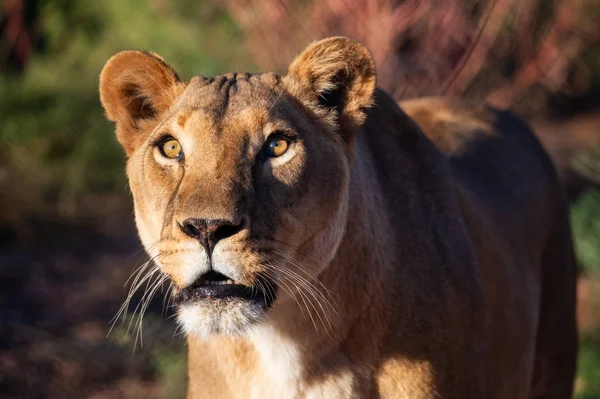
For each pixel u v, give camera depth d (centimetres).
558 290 897
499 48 1433
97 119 1934
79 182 1789
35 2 2162
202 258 577
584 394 1062
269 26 1445
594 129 2144
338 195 629
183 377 1092
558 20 1502
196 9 1994
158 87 673
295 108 641
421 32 1347
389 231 671
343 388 640
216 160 593
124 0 2178
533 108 2172
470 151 851
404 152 725
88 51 2192
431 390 650
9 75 2116
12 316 1306
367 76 656
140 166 642
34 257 1543
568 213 944
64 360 1171
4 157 1873
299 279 617
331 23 1345
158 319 1232
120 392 1110
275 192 602
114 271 1464
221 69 1794
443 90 1333
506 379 751
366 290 643
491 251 750
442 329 664
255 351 646
